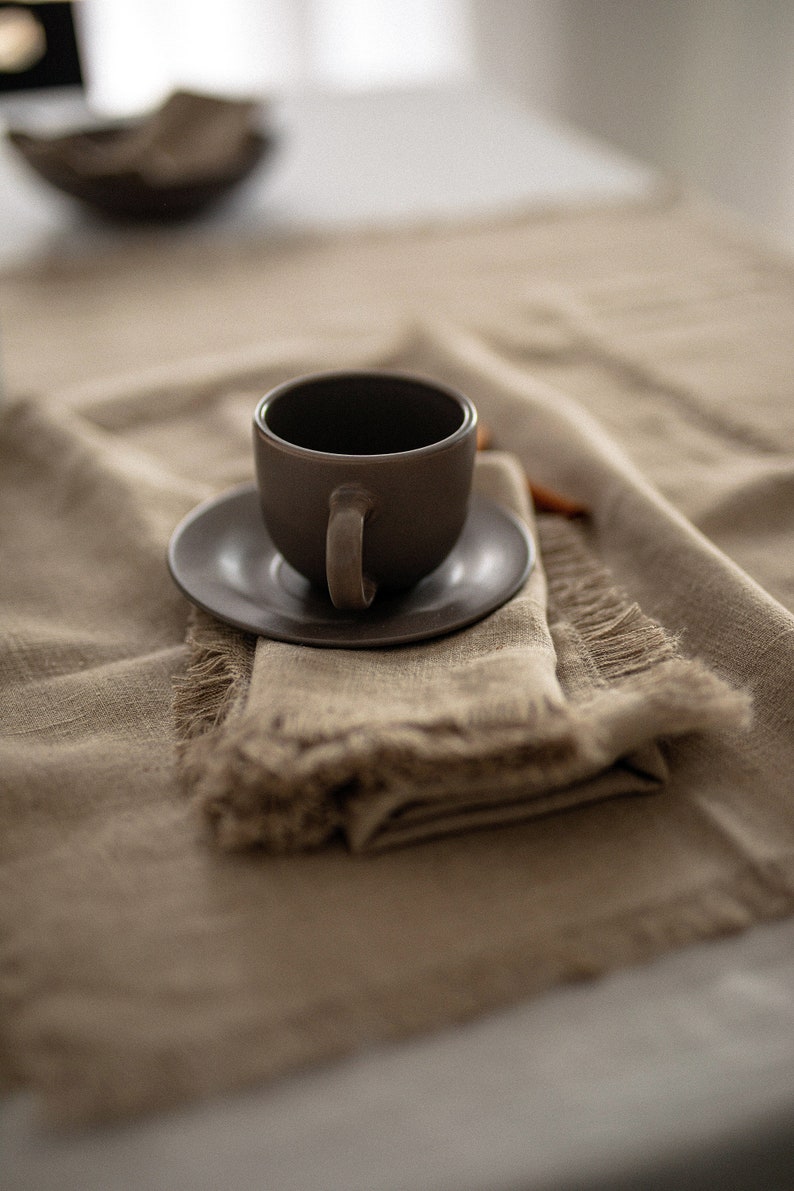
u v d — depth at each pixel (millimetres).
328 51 2693
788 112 2727
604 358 877
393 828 512
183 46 2641
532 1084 454
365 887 500
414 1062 459
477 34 2678
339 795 514
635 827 522
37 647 607
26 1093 452
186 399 816
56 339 915
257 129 1131
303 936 484
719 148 2816
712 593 617
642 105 2758
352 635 569
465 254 1078
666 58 2670
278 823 502
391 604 596
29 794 531
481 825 518
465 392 809
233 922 488
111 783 538
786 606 636
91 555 672
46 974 472
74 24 1443
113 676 590
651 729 521
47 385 848
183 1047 454
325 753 494
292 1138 441
